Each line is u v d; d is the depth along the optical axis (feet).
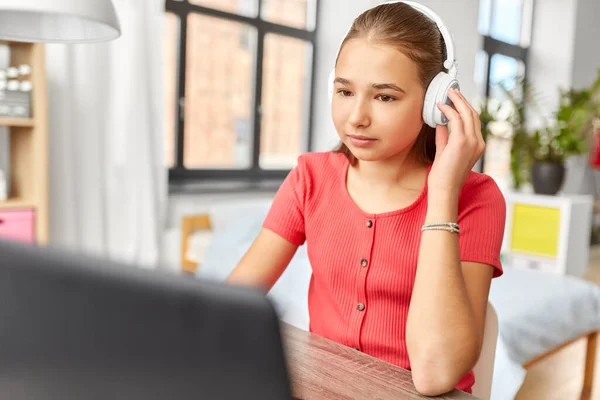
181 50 12.47
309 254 3.05
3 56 8.81
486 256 2.62
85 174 9.80
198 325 0.71
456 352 2.17
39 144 8.25
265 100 14.32
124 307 0.71
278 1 14.28
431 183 2.48
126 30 10.05
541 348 6.98
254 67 13.96
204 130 13.21
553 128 15.72
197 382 0.71
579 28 19.57
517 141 15.89
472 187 2.79
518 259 14.94
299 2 14.78
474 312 2.51
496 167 18.97
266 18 14.06
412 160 2.89
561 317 7.35
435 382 2.12
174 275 0.72
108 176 10.14
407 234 2.77
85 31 5.08
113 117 10.10
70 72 9.51
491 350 2.95
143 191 10.47
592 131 18.22
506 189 17.95
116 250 10.25
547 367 8.16
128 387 0.71
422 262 2.37
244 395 0.72
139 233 10.46
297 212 3.13
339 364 2.32
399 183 2.89
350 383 2.14
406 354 2.73
